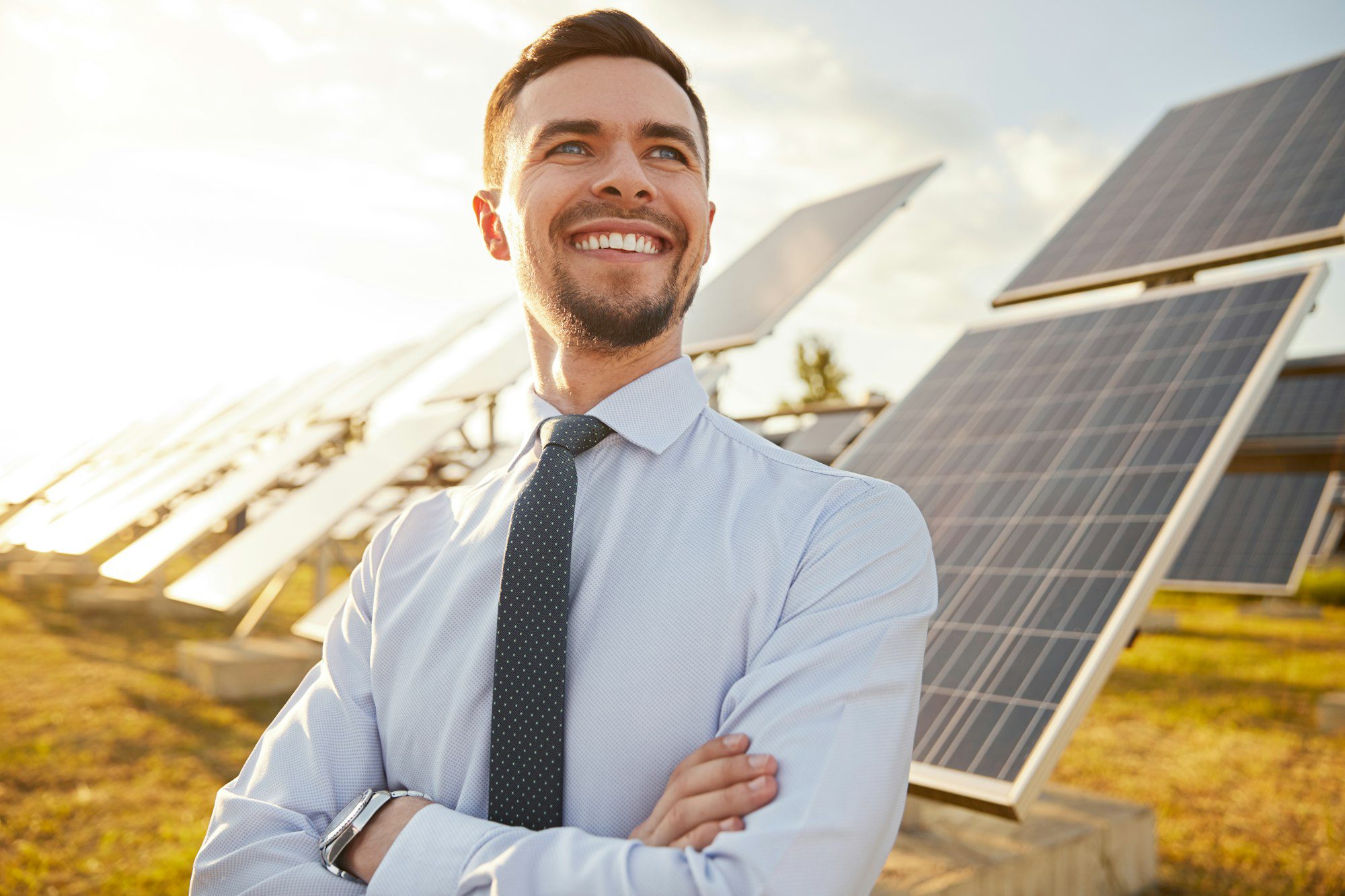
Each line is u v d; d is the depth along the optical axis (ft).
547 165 4.86
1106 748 22.72
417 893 4.04
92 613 40.14
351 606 5.70
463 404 24.73
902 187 17.24
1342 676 31.83
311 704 5.38
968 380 15.61
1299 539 41.57
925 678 10.44
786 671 4.09
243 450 38.58
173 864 15.61
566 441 4.87
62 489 56.59
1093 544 10.58
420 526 5.66
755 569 4.42
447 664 4.80
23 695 26.30
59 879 15.05
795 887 3.64
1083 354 14.29
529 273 4.90
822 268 16.17
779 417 21.90
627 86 4.87
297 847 4.71
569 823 4.22
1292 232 13.85
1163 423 11.68
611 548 4.61
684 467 4.85
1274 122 17.71
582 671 4.37
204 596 21.29
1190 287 14.29
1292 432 33.63
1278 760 21.54
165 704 25.61
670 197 4.86
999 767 8.71
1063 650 9.51
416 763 4.83
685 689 4.30
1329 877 14.67
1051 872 12.27
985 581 11.23
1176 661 34.63
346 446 31.63
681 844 3.90
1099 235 17.84
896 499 4.58
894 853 11.86
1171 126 20.56
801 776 3.85
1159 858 15.44
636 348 4.99
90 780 19.67
